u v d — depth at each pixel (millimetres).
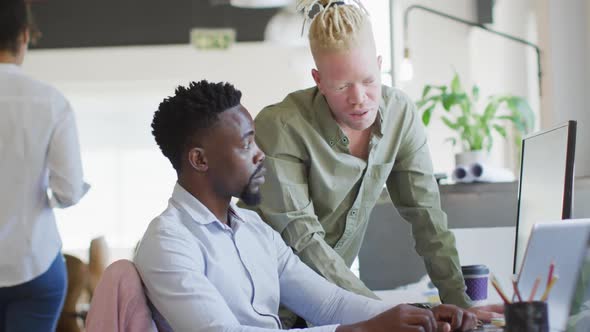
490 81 5652
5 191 2492
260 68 7922
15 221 2490
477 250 2783
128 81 8023
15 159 2498
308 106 2070
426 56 5910
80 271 4035
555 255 1437
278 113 2061
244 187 1686
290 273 1861
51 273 2562
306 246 1994
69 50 7988
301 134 2035
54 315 2602
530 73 4945
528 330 1265
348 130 2074
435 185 2232
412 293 2469
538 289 1443
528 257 1465
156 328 1613
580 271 1423
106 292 1552
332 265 1974
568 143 1683
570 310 1425
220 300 1565
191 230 1666
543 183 1867
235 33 7773
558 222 1441
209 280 1655
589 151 4023
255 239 1800
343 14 1864
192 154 1677
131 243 8102
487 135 4012
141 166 8148
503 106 5262
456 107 5664
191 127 1666
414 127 2162
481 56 5766
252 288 1742
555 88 4176
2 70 2523
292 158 2055
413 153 2188
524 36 5055
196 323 1522
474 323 1590
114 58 8023
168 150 1710
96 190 8133
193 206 1681
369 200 2178
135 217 8133
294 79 7914
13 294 2502
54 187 2566
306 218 2021
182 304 1537
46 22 7727
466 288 2152
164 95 8078
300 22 7688
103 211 8141
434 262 2162
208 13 7738
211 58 7965
